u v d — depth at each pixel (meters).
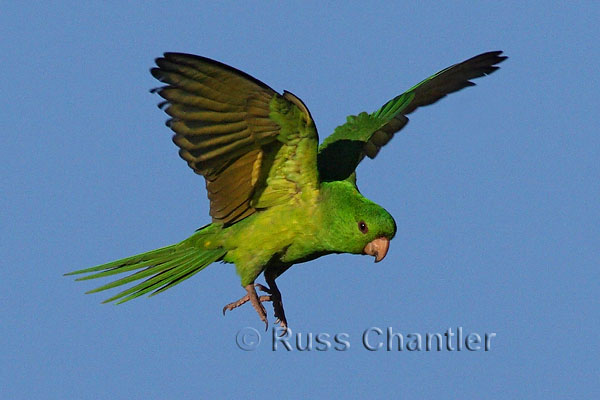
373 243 12.33
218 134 11.28
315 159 12.07
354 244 12.41
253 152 11.88
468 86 14.32
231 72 10.52
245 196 12.41
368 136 14.05
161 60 10.27
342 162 13.70
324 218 12.45
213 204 12.32
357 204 12.36
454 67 13.73
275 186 12.41
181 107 10.81
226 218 12.55
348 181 13.26
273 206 12.60
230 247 12.85
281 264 13.20
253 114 11.23
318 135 11.75
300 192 12.47
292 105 11.12
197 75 10.54
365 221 12.23
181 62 10.34
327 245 12.59
